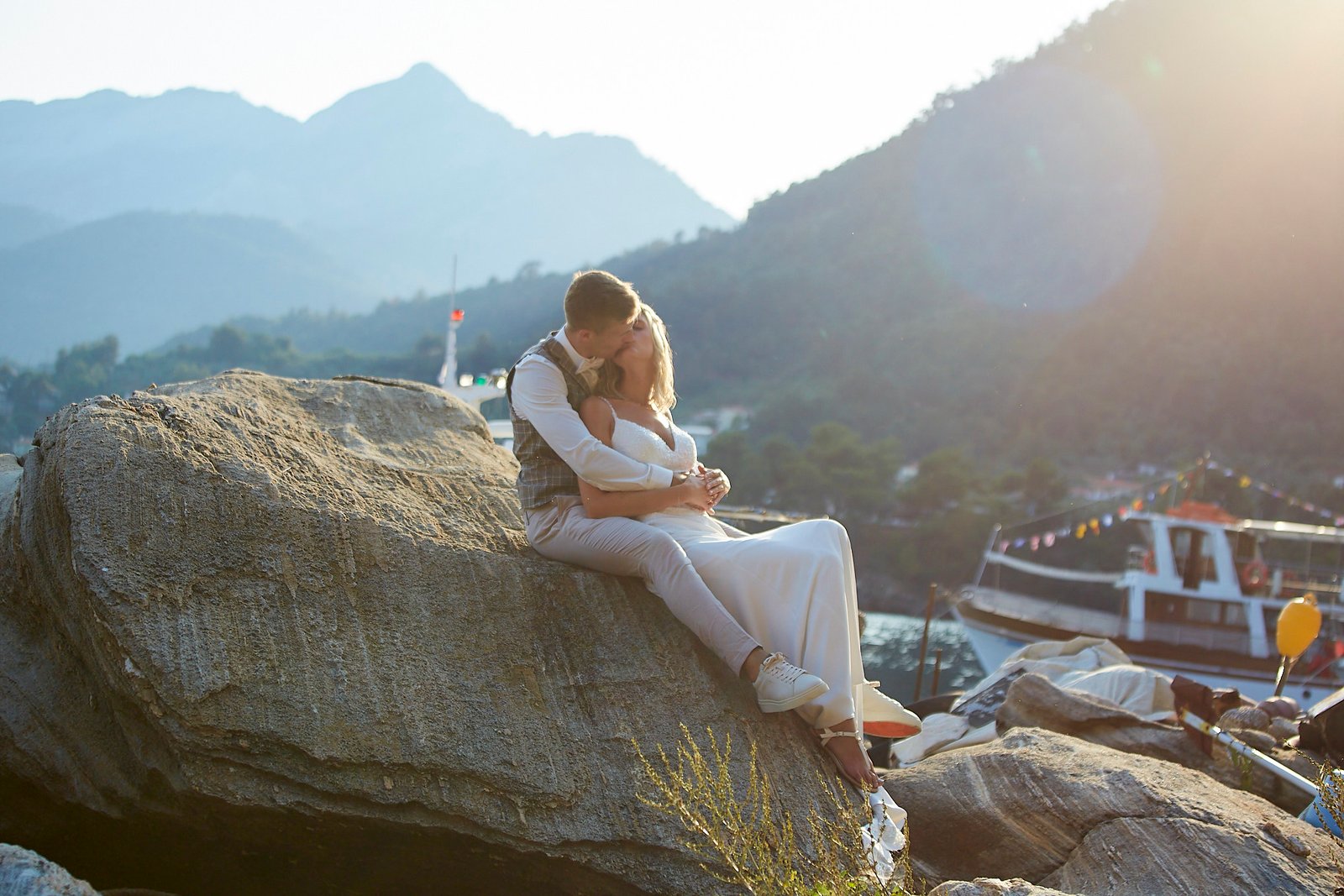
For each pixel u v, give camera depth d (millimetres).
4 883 2359
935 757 4672
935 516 84000
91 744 3205
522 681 3580
